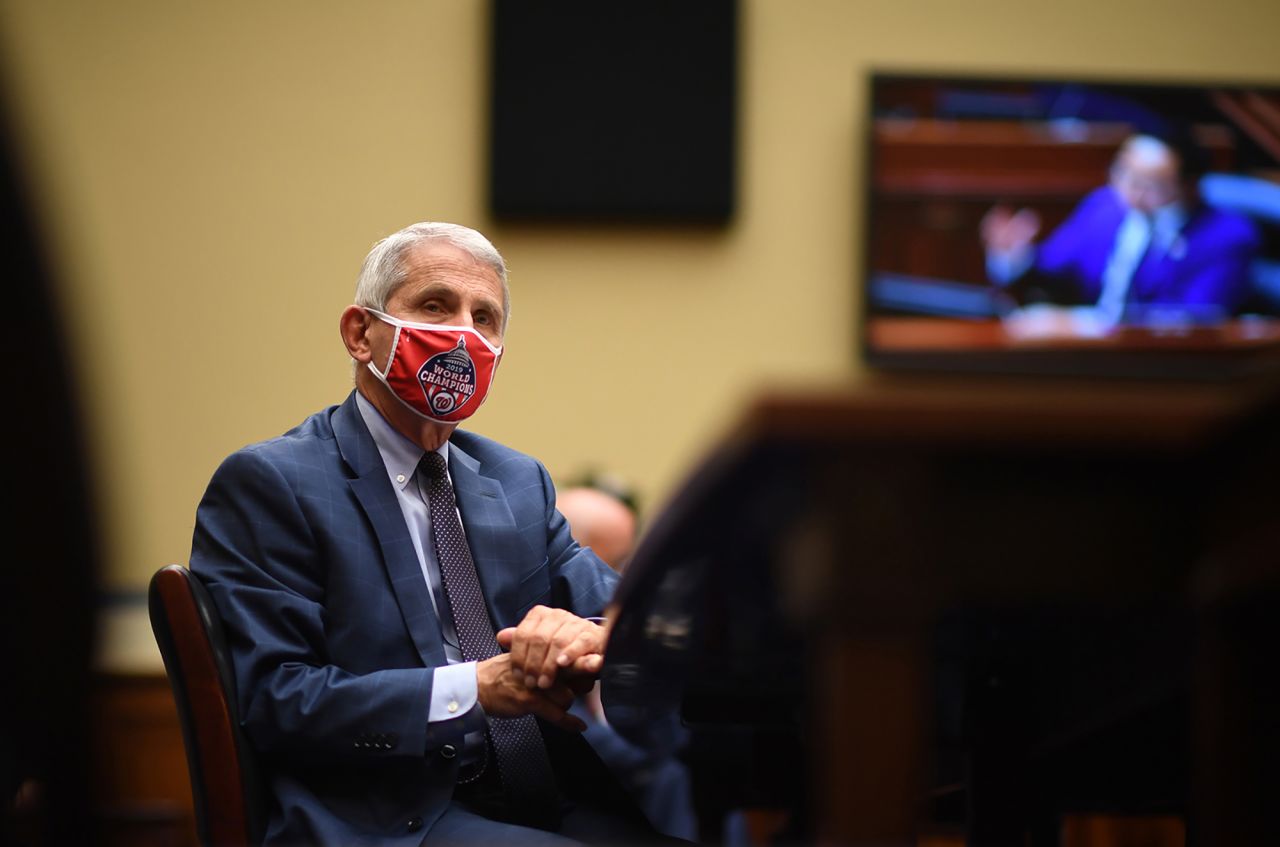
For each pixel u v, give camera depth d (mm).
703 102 11719
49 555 1564
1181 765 4473
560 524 5312
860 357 11648
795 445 2090
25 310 1447
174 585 3936
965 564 2127
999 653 4059
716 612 3277
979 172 11547
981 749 4512
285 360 11562
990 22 11922
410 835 4109
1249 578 2080
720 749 4645
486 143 11758
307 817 4043
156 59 11680
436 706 4180
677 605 3246
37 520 1541
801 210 11789
